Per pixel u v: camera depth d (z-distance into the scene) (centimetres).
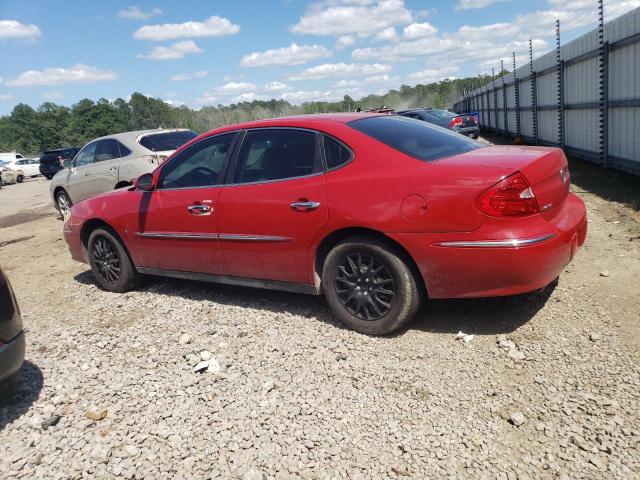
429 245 351
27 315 528
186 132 1005
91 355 415
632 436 263
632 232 570
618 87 912
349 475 260
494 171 338
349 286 393
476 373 332
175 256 498
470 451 268
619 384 303
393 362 355
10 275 704
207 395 340
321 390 332
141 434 307
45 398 357
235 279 465
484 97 2959
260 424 305
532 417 287
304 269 413
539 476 247
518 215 333
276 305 472
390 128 419
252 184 432
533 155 370
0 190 2627
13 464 292
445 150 402
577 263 492
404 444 277
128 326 466
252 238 431
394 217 358
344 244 386
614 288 425
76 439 309
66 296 580
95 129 11538
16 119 12669
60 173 1091
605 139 976
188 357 391
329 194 386
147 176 500
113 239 549
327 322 425
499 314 404
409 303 372
